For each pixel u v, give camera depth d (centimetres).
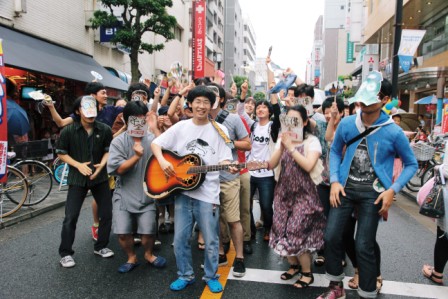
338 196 293
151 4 1205
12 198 602
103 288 338
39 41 1128
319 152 327
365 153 288
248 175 432
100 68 1379
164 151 331
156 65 2153
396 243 479
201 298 321
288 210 343
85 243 461
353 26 2931
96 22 1218
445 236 345
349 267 399
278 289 340
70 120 462
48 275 365
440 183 334
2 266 387
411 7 1830
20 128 680
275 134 448
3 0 976
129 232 369
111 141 398
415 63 1967
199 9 2392
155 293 330
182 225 333
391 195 273
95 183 399
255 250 448
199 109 325
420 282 358
